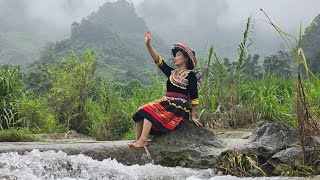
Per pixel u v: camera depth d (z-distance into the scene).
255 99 8.22
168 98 4.98
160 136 4.87
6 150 3.73
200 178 3.98
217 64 8.32
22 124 8.82
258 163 4.31
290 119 7.49
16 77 9.71
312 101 6.92
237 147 4.59
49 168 3.48
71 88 9.21
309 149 4.16
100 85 9.58
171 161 4.66
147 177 3.85
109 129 8.39
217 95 8.24
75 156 3.79
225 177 3.78
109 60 144.50
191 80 4.97
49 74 10.07
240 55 7.95
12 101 9.17
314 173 3.96
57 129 8.64
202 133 4.88
